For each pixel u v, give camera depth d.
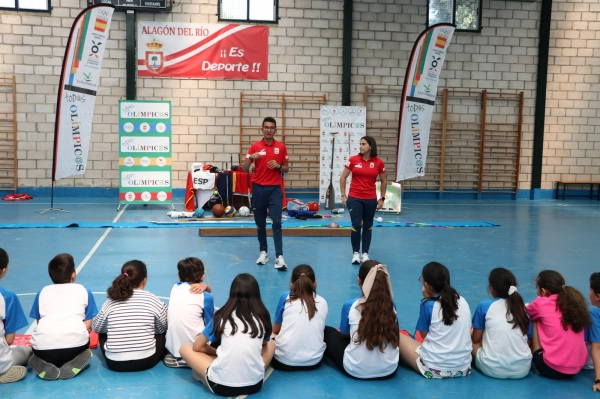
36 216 9.28
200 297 3.52
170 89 12.01
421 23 12.68
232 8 12.07
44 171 11.82
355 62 12.59
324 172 11.20
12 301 3.29
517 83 13.15
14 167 11.65
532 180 13.48
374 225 9.04
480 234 8.43
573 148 13.54
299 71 12.38
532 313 3.53
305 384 3.30
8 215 9.32
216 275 5.70
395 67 12.71
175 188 12.29
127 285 3.43
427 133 10.23
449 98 12.98
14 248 6.79
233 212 9.75
